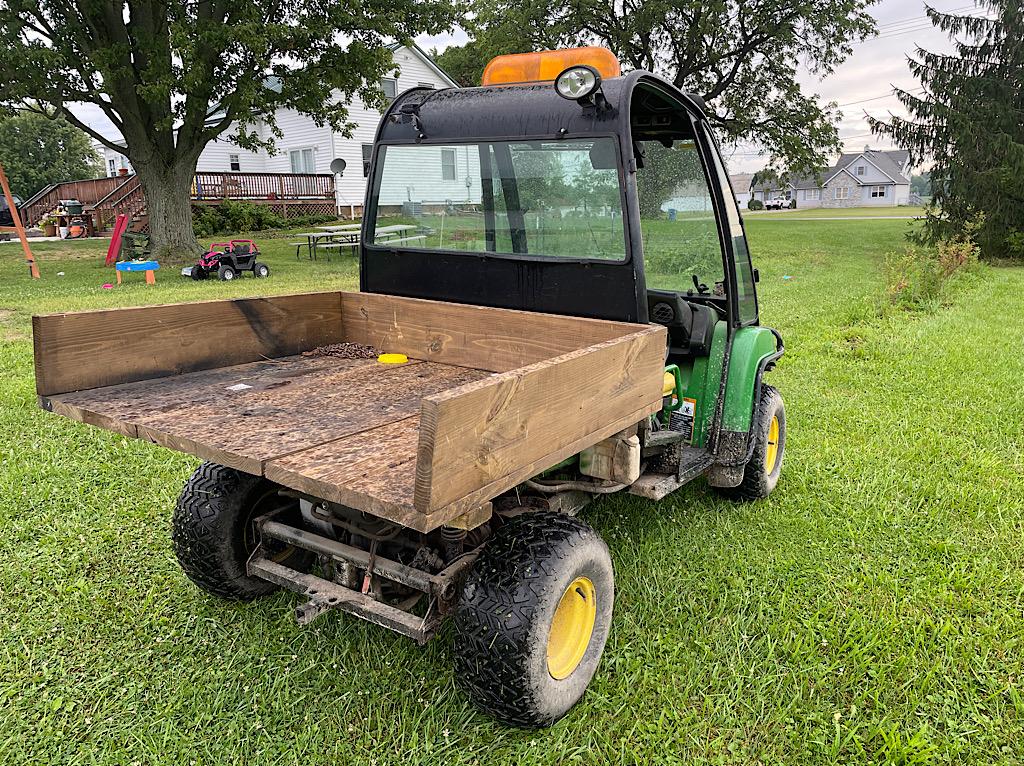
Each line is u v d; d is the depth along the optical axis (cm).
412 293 378
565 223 322
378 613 237
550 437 210
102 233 2492
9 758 233
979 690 267
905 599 317
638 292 307
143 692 263
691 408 357
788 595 323
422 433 167
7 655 279
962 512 400
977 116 1948
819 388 633
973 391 610
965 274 1430
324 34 1524
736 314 375
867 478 444
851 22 2234
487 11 2509
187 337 320
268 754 235
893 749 236
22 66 1360
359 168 2825
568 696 245
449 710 254
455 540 244
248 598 311
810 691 264
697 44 2325
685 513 398
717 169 362
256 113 1655
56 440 492
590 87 290
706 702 255
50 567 338
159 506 400
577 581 249
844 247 2111
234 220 2425
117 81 1482
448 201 355
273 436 241
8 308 1033
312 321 378
